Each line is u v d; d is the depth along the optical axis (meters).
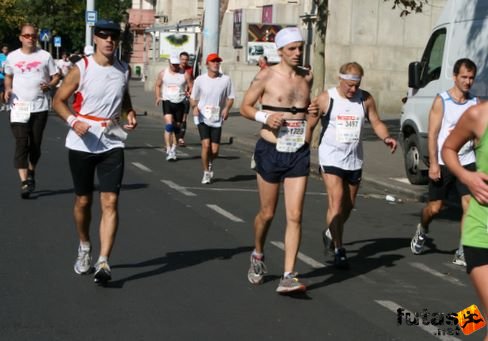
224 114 13.75
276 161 6.94
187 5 51.09
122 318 6.29
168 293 7.02
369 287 7.55
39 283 7.17
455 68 8.35
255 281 7.37
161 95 17.27
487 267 4.40
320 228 10.34
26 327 6.00
